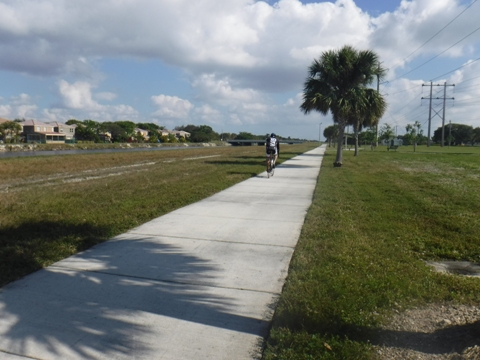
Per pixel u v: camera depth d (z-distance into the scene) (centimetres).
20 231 728
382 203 1105
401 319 421
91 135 9456
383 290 482
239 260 605
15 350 363
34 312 432
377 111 2494
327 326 402
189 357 359
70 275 535
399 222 862
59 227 762
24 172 2091
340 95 2519
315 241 698
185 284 513
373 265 570
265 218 895
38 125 9131
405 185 1535
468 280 526
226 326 412
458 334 380
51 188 1395
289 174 1941
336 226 810
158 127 16012
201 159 3294
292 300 456
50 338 383
